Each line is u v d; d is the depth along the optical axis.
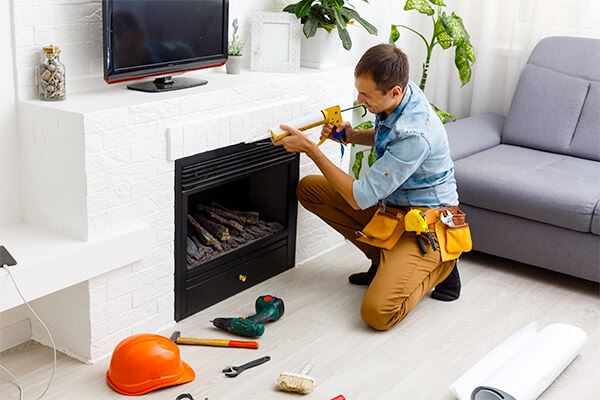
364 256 3.56
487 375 2.54
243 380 2.52
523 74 3.90
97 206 2.47
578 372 2.67
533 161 3.59
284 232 3.31
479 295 3.21
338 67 3.46
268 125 3.04
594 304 3.19
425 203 2.93
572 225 3.17
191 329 2.84
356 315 2.99
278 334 2.81
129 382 2.41
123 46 2.59
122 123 2.48
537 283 3.36
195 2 2.83
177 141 2.67
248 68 3.30
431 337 2.85
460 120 3.95
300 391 2.44
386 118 2.85
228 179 2.96
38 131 2.48
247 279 3.17
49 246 2.42
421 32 4.19
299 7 3.21
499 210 3.35
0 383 2.46
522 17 4.01
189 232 3.12
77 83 2.65
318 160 2.86
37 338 2.71
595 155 3.64
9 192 2.56
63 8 2.55
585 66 3.76
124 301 2.65
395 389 2.52
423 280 2.91
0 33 2.41
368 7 3.99
